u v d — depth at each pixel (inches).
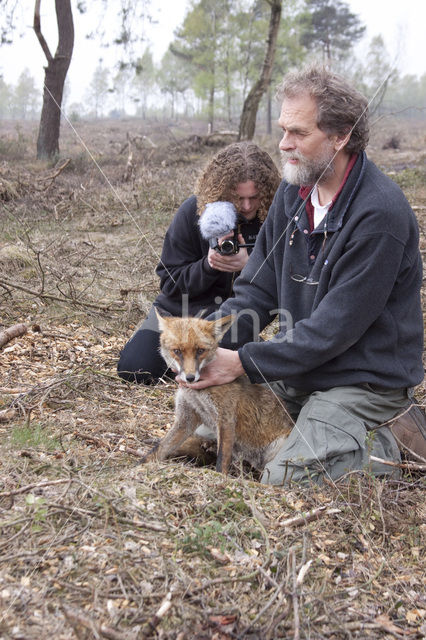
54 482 115.2
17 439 140.8
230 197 185.3
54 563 96.0
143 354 205.9
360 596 99.6
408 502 128.3
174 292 212.7
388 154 877.8
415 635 92.4
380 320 137.9
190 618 88.4
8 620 83.2
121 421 172.6
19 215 439.8
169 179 572.4
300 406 160.6
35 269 315.0
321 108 131.7
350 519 120.1
